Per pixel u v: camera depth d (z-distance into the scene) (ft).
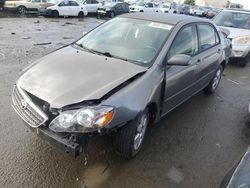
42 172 10.77
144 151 12.67
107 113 9.66
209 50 17.43
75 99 9.71
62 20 62.64
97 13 80.12
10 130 13.12
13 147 11.96
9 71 21.27
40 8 66.80
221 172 11.96
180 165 12.09
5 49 28.94
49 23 54.75
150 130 14.56
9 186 9.98
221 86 23.08
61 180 10.48
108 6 77.77
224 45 20.03
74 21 62.64
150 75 11.76
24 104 10.54
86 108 9.52
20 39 35.35
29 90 10.46
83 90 10.10
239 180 7.23
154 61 12.37
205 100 19.60
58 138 9.66
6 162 11.07
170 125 15.34
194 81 16.17
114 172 11.13
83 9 73.31
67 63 11.87
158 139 13.80
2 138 12.48
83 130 9.41
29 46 31.53
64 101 9.68
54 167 11.07
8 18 58.39
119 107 10.07
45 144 12.32
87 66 11.62
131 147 11.26
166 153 12.77
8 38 35.37
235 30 30.07
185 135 14.51
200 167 12.13
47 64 11.91
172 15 15.72
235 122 16.72
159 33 13.71
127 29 14.40
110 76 11.00
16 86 11.41
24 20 56.44
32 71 11.57
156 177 11.17
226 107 18.79
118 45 13.57
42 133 9.93
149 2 91.86
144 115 11.69
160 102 12.69
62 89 10.19
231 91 22.08
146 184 10.73
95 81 10.61
